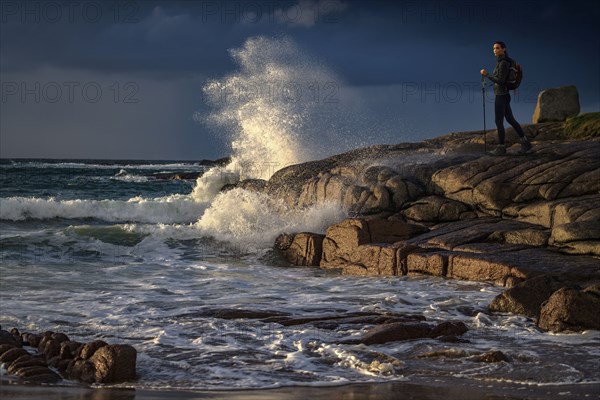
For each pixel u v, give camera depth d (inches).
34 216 899.4
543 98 1018.7
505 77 687.7
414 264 545.3
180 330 357.1
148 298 463.5
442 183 683.4
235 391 252.8
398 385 259.0
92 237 720.3
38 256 647.1
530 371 278.4
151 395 246.7
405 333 335.6
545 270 472.4
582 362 292.7
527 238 553.6
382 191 702.5
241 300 454.6
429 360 298.4
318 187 773.9
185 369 285.7
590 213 550.3
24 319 385.1
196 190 1108.5
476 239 568.7
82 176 2203.5
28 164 3575.3
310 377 272.7
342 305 431.8
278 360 299.7
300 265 653.9
